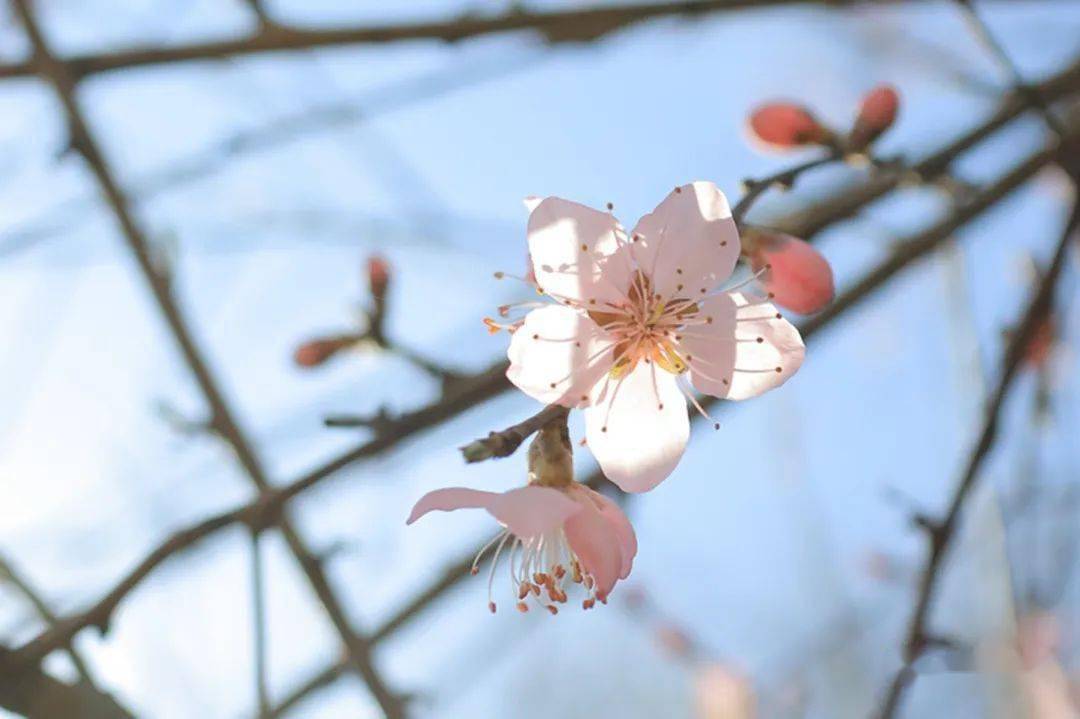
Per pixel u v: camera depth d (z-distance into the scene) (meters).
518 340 0.29
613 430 0.29
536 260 0.29
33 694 0.31
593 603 0.28
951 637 0.36
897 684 0.37
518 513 0.27
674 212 0.29
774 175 0.31
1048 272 0.38
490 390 0.31
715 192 0.29
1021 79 0.36
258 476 0.38
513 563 0.29
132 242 0.38
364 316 0.36
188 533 0.31
